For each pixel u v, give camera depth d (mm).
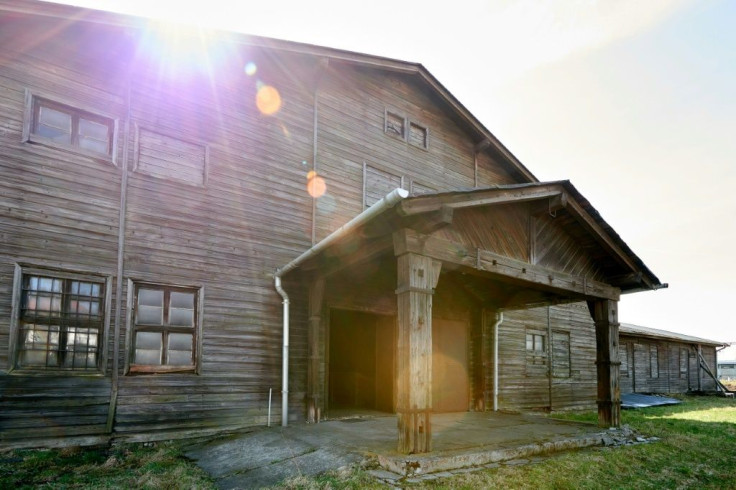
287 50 9094
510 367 12836
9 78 6777
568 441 7340
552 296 10250
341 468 5562
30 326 6598
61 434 6559
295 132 9523
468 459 5961
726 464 7449
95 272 7090
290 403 8672
